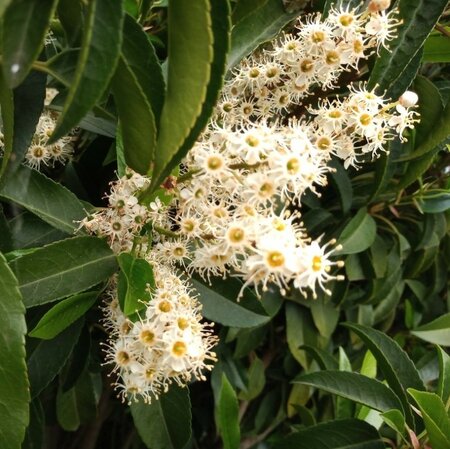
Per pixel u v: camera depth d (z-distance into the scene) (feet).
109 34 0.49
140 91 0.59
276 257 0.64
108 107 0.90
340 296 1.23
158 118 0.64
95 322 0.93
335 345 1.36
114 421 1.47
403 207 1.28
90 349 0.96
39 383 0.80
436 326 1.18
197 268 0.81
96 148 1.02
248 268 0.66
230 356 1.24
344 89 0.98
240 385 1.24
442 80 1.22
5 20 0.48
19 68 0.48
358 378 0.94
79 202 0.83
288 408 1.33
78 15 0.68
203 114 0.60
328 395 1.34
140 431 0.87
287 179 0.67
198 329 0.73
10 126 0.63
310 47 0.77
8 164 0.70
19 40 0.48
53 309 0.72
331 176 1.18
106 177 1.03
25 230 0.86
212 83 0.59
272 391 1.40
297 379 0.96
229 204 0.71
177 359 0.70
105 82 0.50
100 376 1.17
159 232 0.78
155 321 0.71
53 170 1.06
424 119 1.02
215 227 0.71
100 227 0.77
